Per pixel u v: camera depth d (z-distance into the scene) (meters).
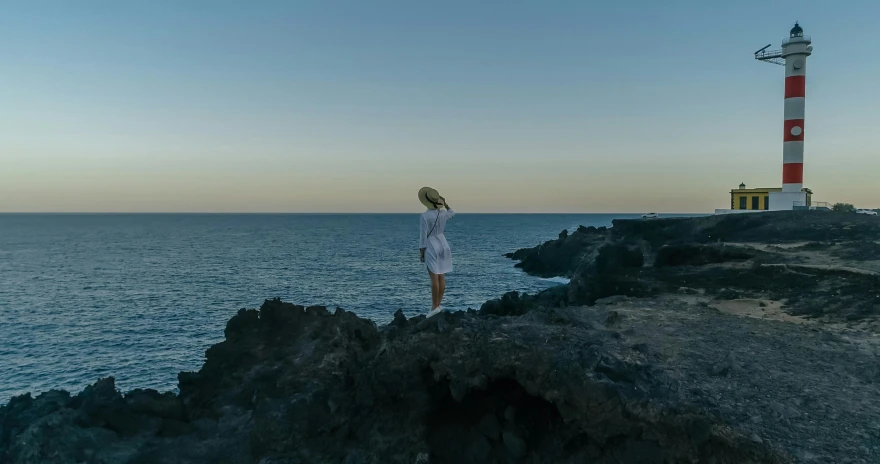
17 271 63.66
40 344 29.27
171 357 26.94
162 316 36.38
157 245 109.75
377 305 39.09
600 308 14.43
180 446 11.24
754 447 6.53
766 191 58.50
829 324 12.39
